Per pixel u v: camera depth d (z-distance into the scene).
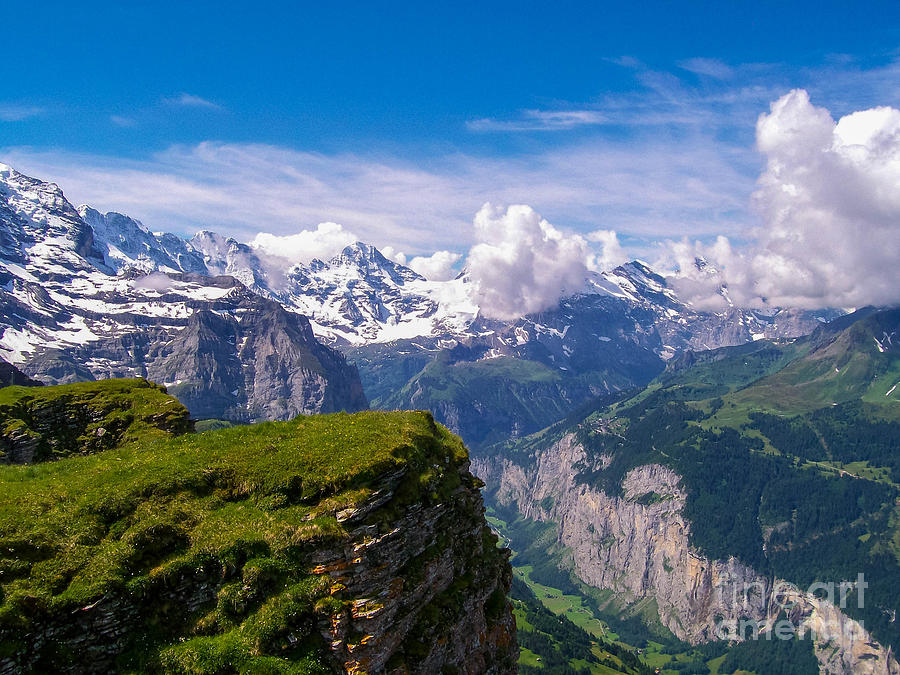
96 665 36.62
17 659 34.16
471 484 59.19
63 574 37.88
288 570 41.06
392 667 41.72
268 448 49.16
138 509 42.84
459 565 53.00
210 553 40.94
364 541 42.59
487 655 53.56
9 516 40.00
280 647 38.69
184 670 36.88
